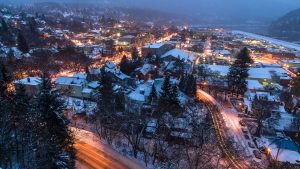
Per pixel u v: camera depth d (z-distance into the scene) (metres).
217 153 51.31
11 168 33.56
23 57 108.44
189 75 88.00
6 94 46.12
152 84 77.69
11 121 36.25
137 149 49.59
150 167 44.12
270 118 68.12
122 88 77.94
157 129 54.69
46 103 32.69
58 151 33.12
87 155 45.78
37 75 91.44
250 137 61.66
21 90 42.88
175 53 135.62
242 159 51.66
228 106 79.62
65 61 114.94
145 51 144.00
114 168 42.47
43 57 113.88
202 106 76.06
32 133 33.53
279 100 82.38
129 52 158.25
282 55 175.38
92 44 173.25
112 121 56.34
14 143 35.53
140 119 55.66
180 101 69.31
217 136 59.94
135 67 109.75
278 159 50.56
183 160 47.91
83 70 108.88
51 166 31.81
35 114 33.50
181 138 54.22
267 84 102.75
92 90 77.50
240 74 86.31
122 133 54.84
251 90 95.12
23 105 40.22
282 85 109.00
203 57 154.62
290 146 55.12
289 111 77.06
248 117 71.81
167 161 46.72
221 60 147.75
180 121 60.28
